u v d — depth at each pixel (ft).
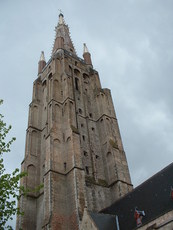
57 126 168.96
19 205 150.10
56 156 152.97
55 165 148.25
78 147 155.43
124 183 153.99
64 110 180.14
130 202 120.88
